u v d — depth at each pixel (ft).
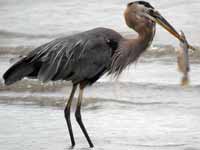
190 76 60.23
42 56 46.21
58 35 76.54
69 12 82.74
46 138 46.68
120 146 44.57
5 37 77.25
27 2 88.58
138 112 52.24
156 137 46.24
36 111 53.42
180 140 45.37
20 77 46.03
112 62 47.29
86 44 46.55
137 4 47.11
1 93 59.62
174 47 69.36
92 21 79.36
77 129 49.29
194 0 83.10
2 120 50.93
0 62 68.59
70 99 46.93
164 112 51.90
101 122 50.34
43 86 60.59
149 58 67.15
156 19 46.68
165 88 57.88
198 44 68.95
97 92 58.44
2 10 86.58
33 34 77.41
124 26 77.15
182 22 76.23
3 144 45.32
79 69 46.57
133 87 58.75
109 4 84.33
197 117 50.29
